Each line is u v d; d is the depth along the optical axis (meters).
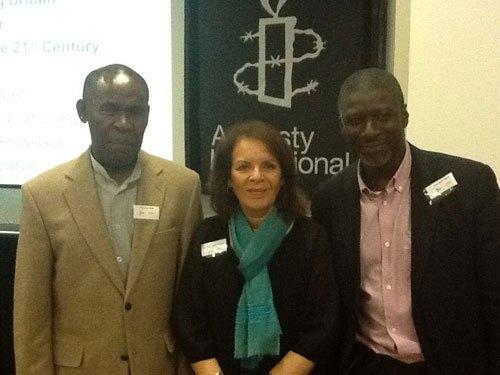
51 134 2.94
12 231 2.53
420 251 1.58
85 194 1.62
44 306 1.62
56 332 1.67
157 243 1.65
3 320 2.40
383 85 1.57
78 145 2.93
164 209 1.68
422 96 2.24
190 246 1.72
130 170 1.68
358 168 1.72
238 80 2.69
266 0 2.61
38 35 2.89
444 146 2.24
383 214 1.66
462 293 1.58
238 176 1.64
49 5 2.86
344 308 1.69
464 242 1.57
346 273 1.68
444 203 1.58
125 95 1.56
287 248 1.67
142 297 1.64
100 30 2.84
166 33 2.79
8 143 2.98
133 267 1.62
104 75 1.58
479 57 2.18
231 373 1.67
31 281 1.60
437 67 2.21
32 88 2.93
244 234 1.70
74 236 1.60
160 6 2.78
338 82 2.57
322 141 2.62
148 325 1.66
